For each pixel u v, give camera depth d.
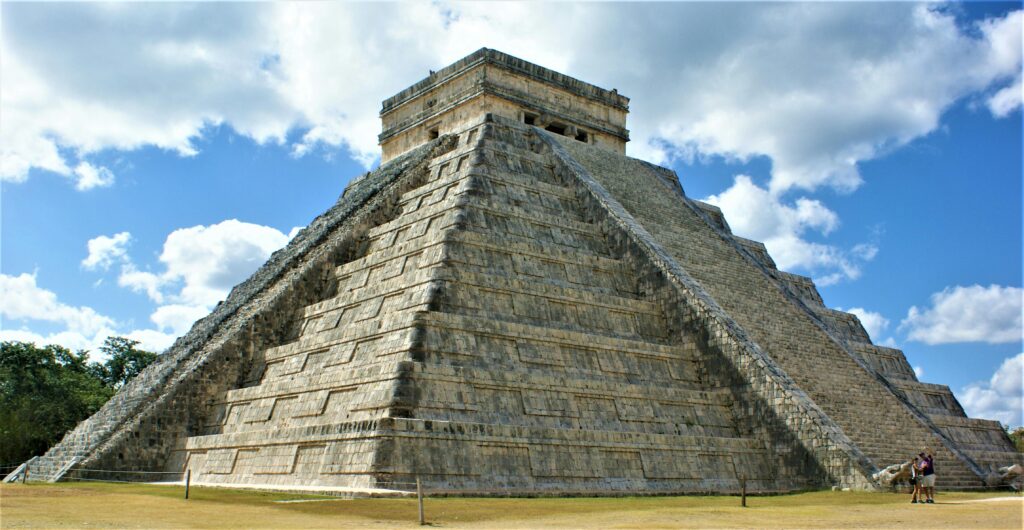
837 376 37.72
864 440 34.00
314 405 31.97
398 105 52.75
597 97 52.38
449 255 34.22
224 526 18.36
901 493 29.77
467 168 40.88
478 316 33.03
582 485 29.45
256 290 41.38
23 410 50.25
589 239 41.19
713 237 46.03
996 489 34.31
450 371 29.83
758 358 34.88
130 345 66.69
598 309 36.81
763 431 34.12
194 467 33.72
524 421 30.56
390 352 31.33
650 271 39.50
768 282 43.41
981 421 45.28
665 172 52.66
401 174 46.06
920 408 45.78
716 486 32.00
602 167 47.66
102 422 36.62
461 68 48.94
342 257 41.56
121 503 22.14
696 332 37.16
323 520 19.69
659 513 21.98
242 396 35.50
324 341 35.22
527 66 49.38
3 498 22.27
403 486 26.48
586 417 31.95
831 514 22.17
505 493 27.70
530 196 41.56
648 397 33.75
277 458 30.34
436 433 27.56
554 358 33.38
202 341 39.09
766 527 19.23
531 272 36.72
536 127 48.41
